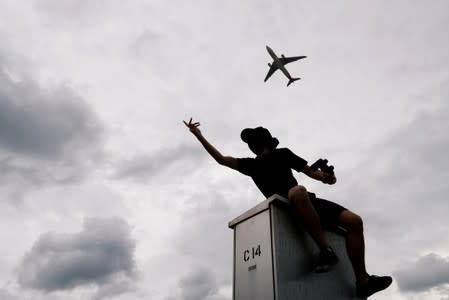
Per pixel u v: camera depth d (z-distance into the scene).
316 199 2.70
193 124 3.11
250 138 3.06
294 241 2.50
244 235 2.67
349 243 2.61
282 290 2.26
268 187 2.82
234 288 2.58
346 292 2.67
